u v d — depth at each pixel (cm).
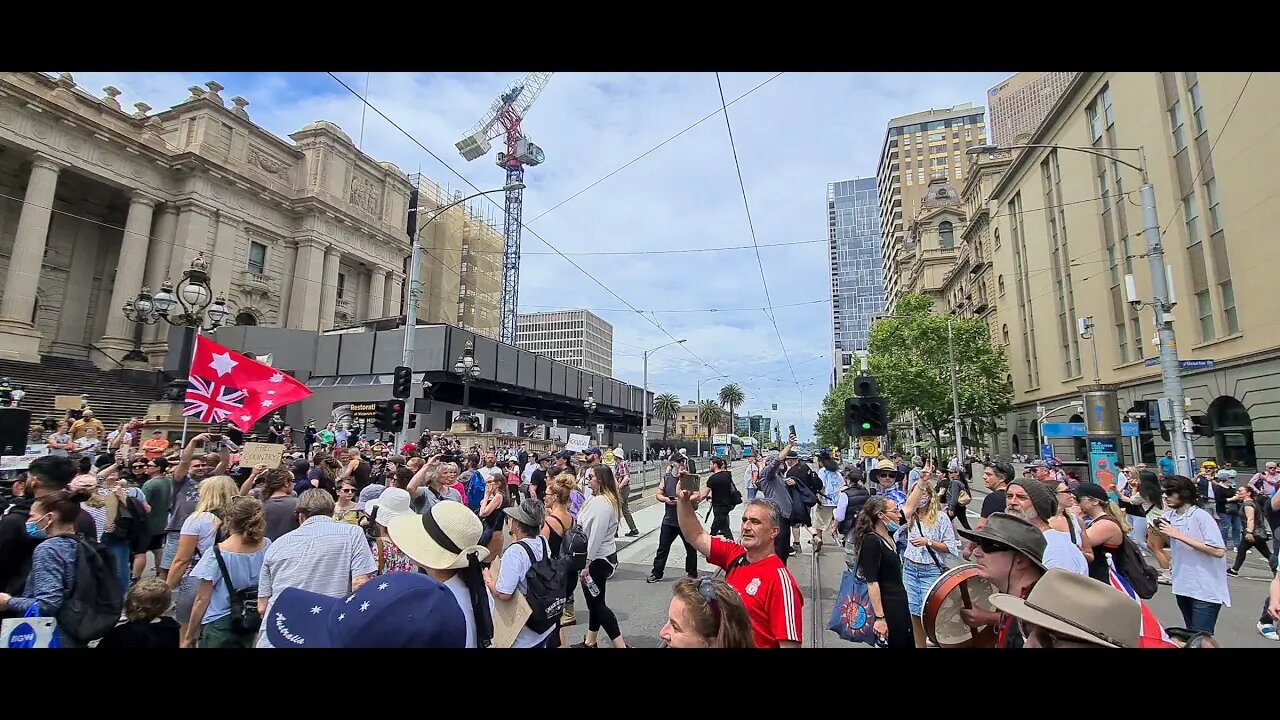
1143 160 1431
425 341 3381
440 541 290
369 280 5378
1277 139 1667
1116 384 2586
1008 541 278
